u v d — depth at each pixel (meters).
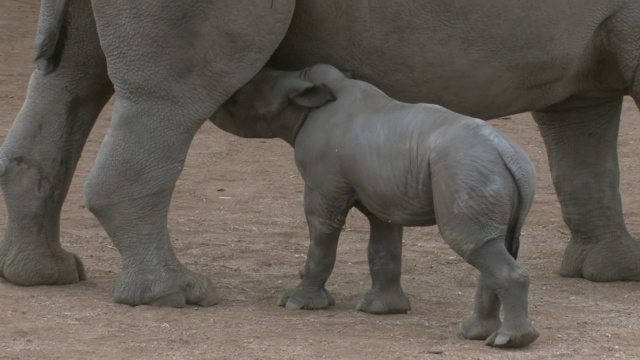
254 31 12.02
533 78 13.45
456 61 12.95
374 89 11.95
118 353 10.70
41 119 13.23
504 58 13.11
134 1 11.90
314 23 12.51
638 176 22.55
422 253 15.97
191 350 10.84
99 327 11.55
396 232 12.42
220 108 12.83
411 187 11.28
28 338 11.16
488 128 11.01
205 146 25.08
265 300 13.00
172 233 17.12
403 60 12.83
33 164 13.26
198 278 12.59
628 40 13.69
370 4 12.54
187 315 12.08
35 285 13.34
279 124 12.45
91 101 13.41
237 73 12.16
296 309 12.48
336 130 11.90
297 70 12.92
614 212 14.85
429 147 11.09
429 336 11.51
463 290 13.81
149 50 11.96
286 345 11.04
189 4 11.86
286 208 19.42
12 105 29.45
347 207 12.09
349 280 14.27
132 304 12.38
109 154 12.19
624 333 11.80
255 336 11.33
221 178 21.94
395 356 10.72
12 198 13.28
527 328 10.90
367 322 12.02
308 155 12.10
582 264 14.77
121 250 12.43
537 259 15.95
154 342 11.05
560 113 14.92
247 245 16.39
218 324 11.76
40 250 13.34
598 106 14.80
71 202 19.22
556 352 10.99
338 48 12.70
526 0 12.95
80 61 13.12
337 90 12.10
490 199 10.74
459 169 10.79
